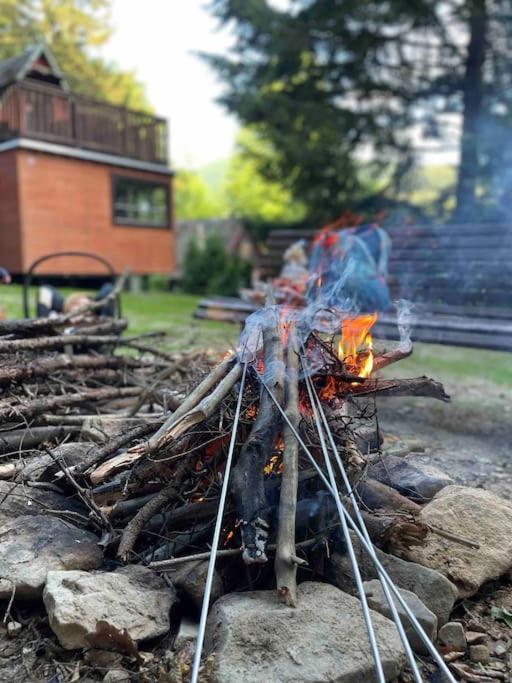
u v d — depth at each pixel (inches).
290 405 79.6
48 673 62.3
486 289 205.8
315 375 87.7
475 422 161.8
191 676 52.3
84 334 139.3
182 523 81.6
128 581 69.5
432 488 96.5
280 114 530.0
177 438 76.6
